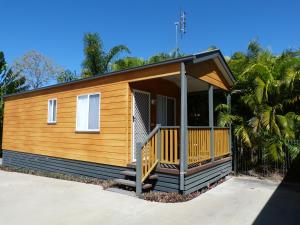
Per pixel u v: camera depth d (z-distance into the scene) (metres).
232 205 6.34
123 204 6.38
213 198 6.93
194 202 6.56
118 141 8.28
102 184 8.34
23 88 18.94
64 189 7.96
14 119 12.91
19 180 9.52
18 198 7.00
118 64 19.41
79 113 9.59
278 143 9.52
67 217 5.53
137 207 6.15
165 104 10.37
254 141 10.11
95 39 19.88
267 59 11.56
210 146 8.52
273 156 9.43
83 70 20.47
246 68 11.30
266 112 9.66
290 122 9.59
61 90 10.38
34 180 9.47
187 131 7.07
